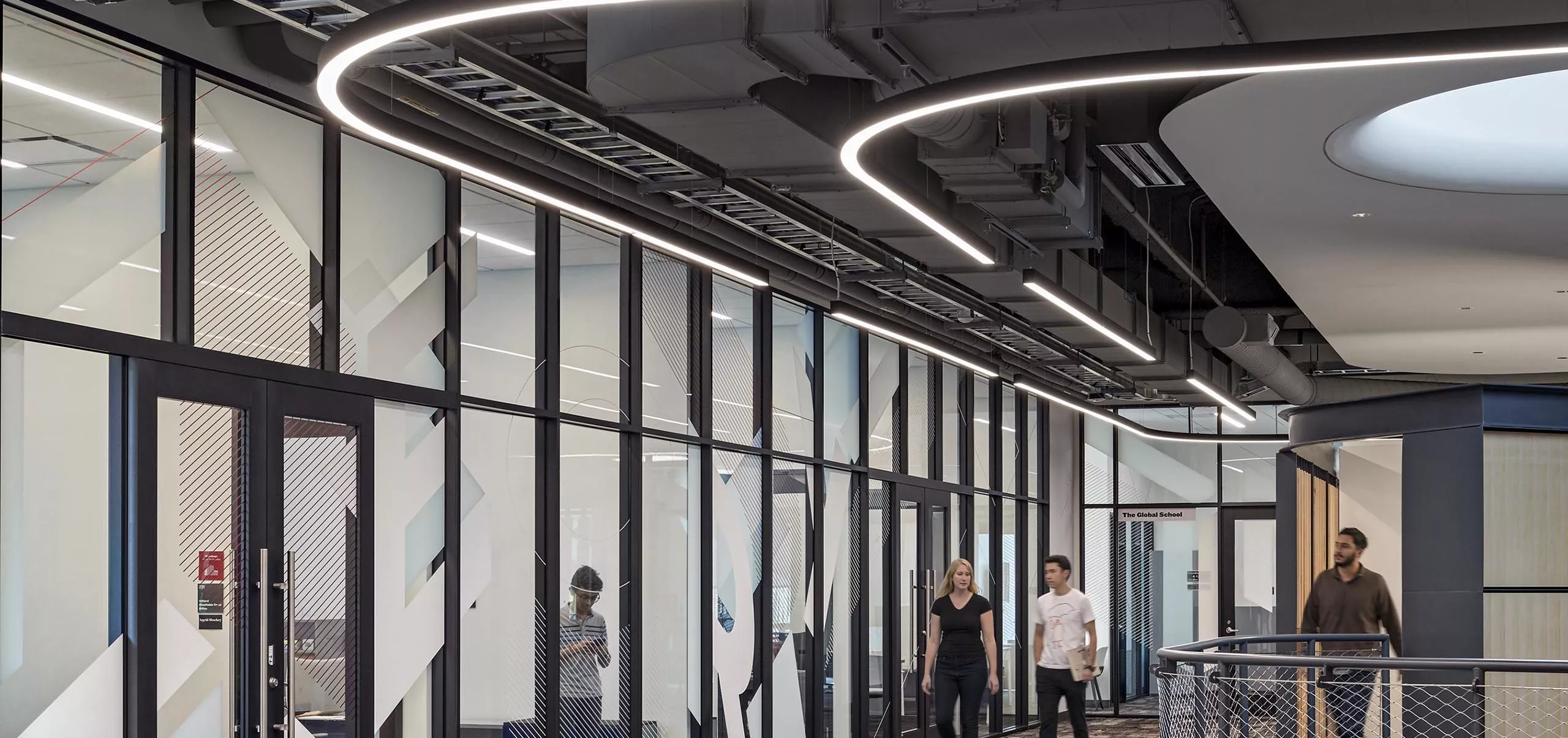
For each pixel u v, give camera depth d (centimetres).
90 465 502
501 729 713
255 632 563
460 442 691
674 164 650
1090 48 516
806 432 1066
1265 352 1297
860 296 1032
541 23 571
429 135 511
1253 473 1736
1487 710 813
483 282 714
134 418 511
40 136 484
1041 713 982
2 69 467
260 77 575
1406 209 860
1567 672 684
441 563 680
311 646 596
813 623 1069
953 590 986
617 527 813
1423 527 848
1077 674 972
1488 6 475
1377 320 1234
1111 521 1769
